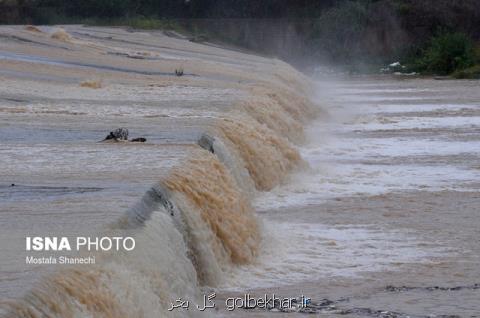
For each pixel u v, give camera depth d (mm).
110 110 44094
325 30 138625
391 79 120875
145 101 48562
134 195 24359
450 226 32844
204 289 24406
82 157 30703
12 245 19375
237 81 67188
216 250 25984
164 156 30438
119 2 148750
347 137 57688
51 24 137125
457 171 44531
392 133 59906
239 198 29219
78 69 64312
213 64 85312
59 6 146125
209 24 145750
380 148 52594
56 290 16750
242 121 41312
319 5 148250
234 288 24969
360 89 104062
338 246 29781
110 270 18406
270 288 25094
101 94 51031
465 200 37375
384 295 24688
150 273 19953
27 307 15750
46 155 31141
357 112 74250
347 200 37188
